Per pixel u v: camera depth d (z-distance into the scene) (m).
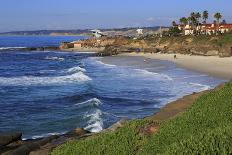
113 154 10.58
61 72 76.94
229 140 7.24
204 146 7.15
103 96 45.44
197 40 121.31
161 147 9.84
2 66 93.25
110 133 12.09
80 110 37.47
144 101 41.72
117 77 63.97
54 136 22.08
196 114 11.03
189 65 79.44
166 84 53.16
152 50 127.19
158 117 18.89
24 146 19.69
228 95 12.71
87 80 61.38
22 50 160.12
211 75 61.47
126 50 135.38
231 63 80.81
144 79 59.72
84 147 11.48
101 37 194.88
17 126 31.86
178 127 10.32
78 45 176.75
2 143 21.66
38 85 57.69
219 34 119.44
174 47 127.88
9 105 41.47
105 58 112.00
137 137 11.10
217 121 10.19
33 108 39.62
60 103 42.19
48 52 153.00
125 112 36.50
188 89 48.12
